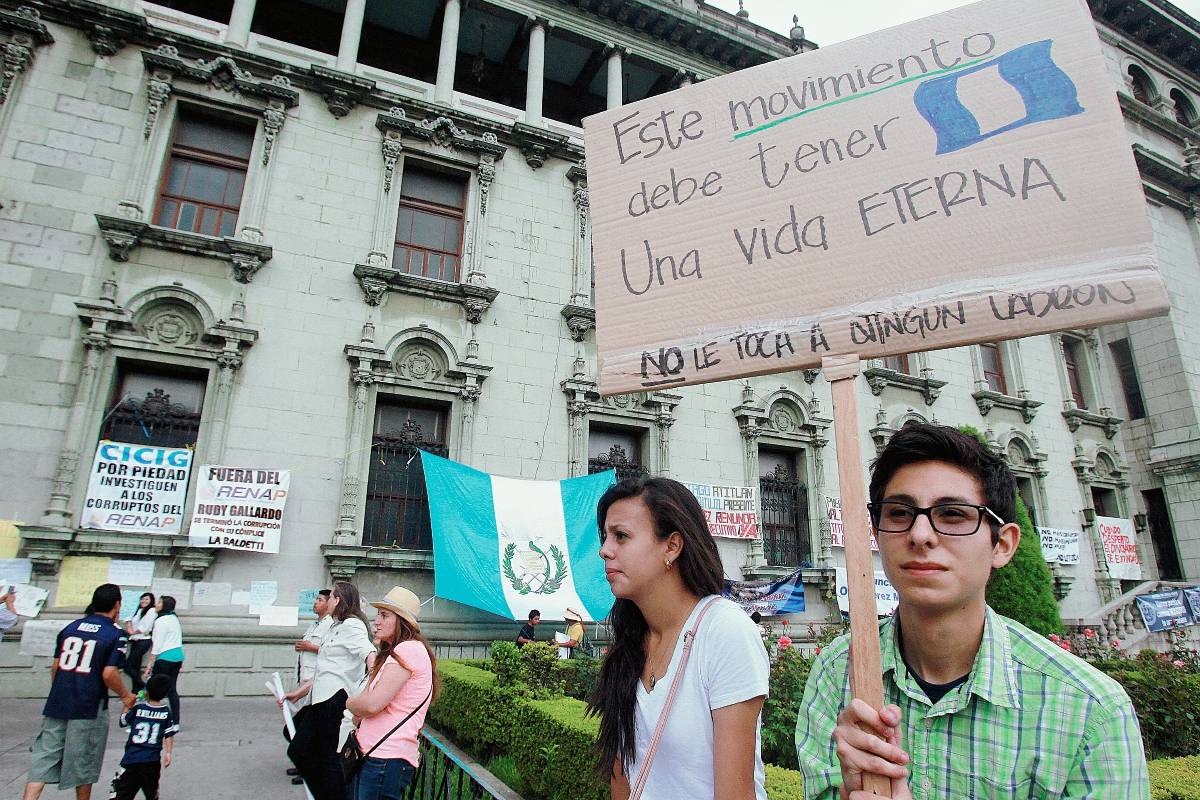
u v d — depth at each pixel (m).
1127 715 1.74
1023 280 2.34
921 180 2.59
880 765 1.72
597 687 2.70
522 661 7.88
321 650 5.61
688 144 3.10
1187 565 20.81
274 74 14.58
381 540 13.27
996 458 2.04
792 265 2.71
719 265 2.86
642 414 16.02
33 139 12.30
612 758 2.55
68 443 11.16
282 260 13.60
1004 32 2.63
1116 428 22.59
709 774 2.19
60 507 10.86
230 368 12.53
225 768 7.22
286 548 12.23
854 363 2.47
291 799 6.31
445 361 14.48
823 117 2.86
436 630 12.84
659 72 19.64
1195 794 4.07
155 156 13.10
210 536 11.57
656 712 2.34
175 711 8.66
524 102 20.27
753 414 16.89
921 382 19.69
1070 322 2.24
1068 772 1.75
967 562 1.90
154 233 12.48
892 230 2.58
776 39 20.45
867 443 18.58
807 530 17.11
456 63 19.88
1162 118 24.30
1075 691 1.80
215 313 12.74
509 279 15.69
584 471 15.00
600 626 13.79
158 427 12.22
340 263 14.10
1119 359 23.70
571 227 16.83
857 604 2.00
